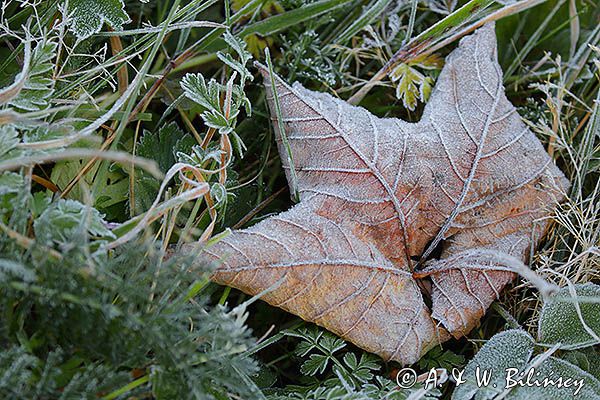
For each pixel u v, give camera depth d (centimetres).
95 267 38
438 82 47
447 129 45
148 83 47
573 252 45
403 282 44
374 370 44
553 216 46
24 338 38
